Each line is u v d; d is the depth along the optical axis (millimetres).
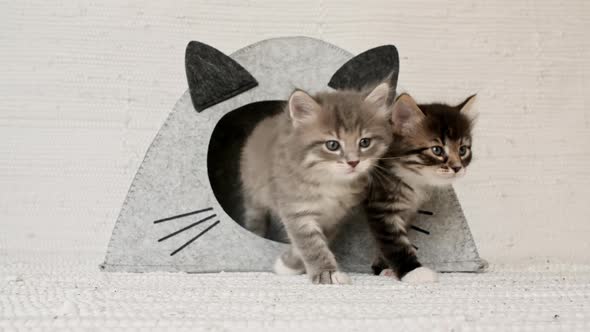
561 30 949
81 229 916
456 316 469
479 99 940
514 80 945
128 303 510
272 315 475
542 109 947
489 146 937
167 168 731
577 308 490
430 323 459
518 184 939
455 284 617
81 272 704
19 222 912
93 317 468
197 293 553
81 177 918
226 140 865
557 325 455
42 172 916
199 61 742
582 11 955
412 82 936
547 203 941
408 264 684
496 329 451
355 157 671
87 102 921
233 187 857
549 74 949
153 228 724
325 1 936
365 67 755
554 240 940
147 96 924
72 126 919
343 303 509
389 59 752
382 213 715
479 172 932
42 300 519
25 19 918
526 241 937
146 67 923
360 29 936
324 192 687
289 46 765
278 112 812
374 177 713
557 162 944
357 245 741
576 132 948
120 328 451
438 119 710
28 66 918
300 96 677
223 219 729
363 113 688
